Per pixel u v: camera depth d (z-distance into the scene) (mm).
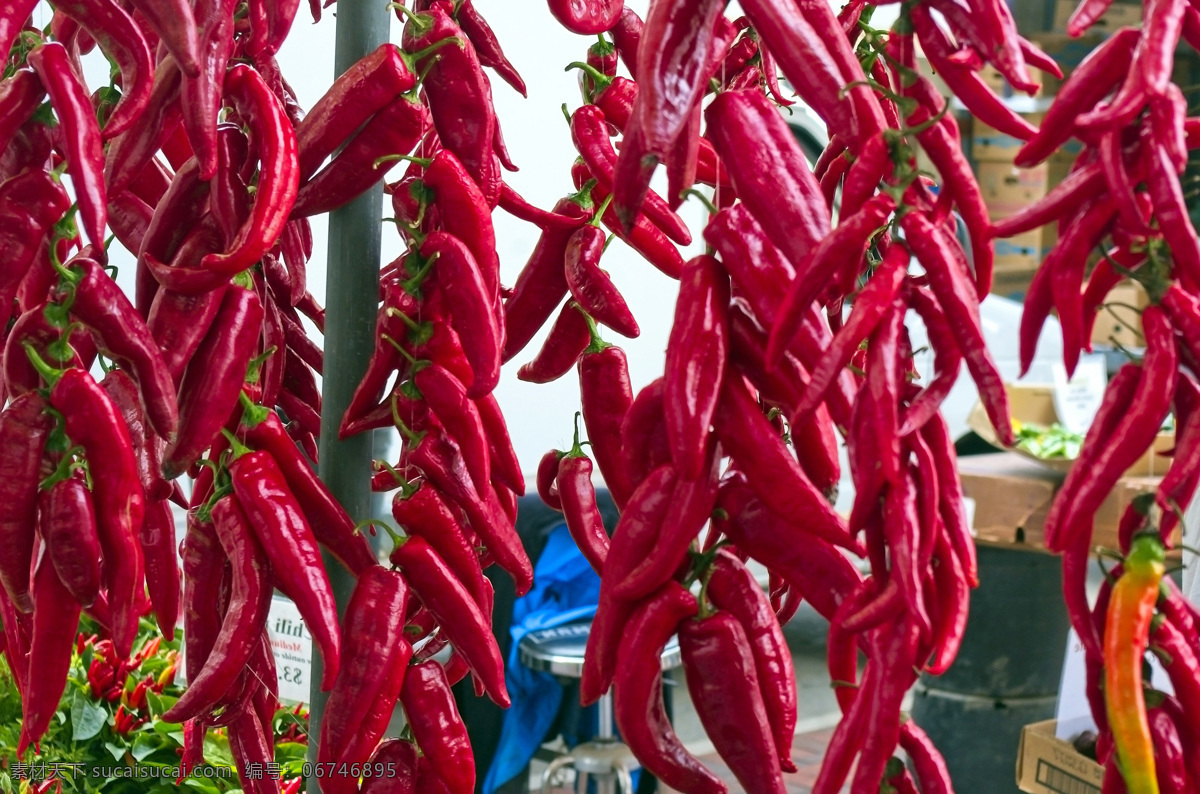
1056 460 4348
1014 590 4414
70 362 1297
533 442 4910
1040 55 1117
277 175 1276
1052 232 6684
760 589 1241
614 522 4031
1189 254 1014
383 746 1528
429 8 1592
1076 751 2650
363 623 1422
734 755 1202
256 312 1401
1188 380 1126
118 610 1279
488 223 1459
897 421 993
